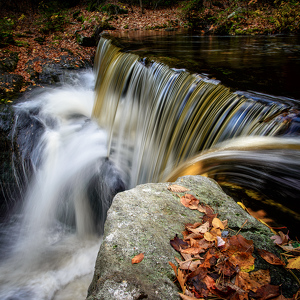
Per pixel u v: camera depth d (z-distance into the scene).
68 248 4.58
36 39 11.98
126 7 16.98
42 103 7.79
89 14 15.94
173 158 4.35
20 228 5.32
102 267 1.43
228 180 2.69
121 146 6.05
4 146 6.73
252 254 1.56
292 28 10.75
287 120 2.73
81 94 8.91
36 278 3.94
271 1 13.64
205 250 1.57
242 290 1.31
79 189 5.32
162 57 5.88
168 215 1.84
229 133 3.37
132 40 9.55
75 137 6.63
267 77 4.43
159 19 15.20
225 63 5.51
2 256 4.60
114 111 6.84
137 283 1.34
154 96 5.19
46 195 5.57
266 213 2.22
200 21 13.87
